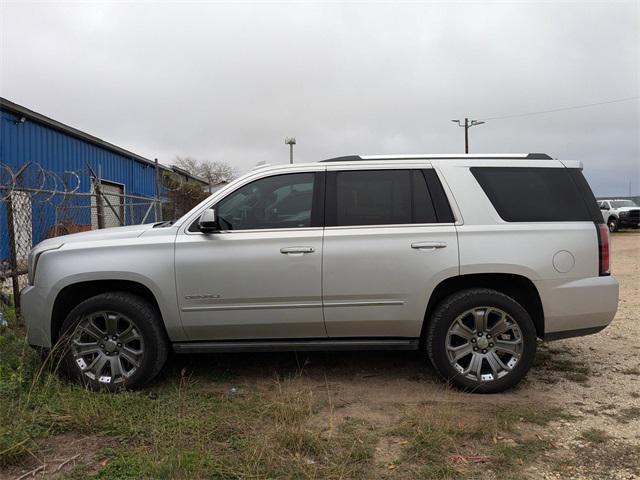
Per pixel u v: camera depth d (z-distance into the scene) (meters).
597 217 4.41
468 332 4.27
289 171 4.48
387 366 5.02
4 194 7.80
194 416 3.76
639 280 10.47
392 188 4.42
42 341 4.32
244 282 4.24
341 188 4.43
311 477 2.97
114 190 20.03
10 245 6.58
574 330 4.32
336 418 3.82
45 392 4.01
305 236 4.28
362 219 4.35
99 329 4.29
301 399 4.09
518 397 4.25
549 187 4.45
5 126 13.06
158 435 3.43
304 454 3.26
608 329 6.50
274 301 4.27
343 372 4.86
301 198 4.43
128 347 4.32
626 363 5.16
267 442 3.33
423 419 3.68
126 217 20.38
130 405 3.95
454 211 4.33
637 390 4.42
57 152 15.67
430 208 4.36
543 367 5.03
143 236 4.35
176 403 4.01
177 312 4.25
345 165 4.48
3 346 4.87
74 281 4.23
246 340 4.39
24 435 3.35
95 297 4.27
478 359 4.27
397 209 4.38
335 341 4.40
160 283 4.23
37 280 4.32
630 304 8.05
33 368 4.37
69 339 4.23
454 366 4.27
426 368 4.95
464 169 4.47
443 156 4.57
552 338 4.34
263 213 4.40
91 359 4.33
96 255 4.27
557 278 4.25
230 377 4.71
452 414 3.80
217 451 3.28
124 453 3.25
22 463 3.15
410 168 4.47
